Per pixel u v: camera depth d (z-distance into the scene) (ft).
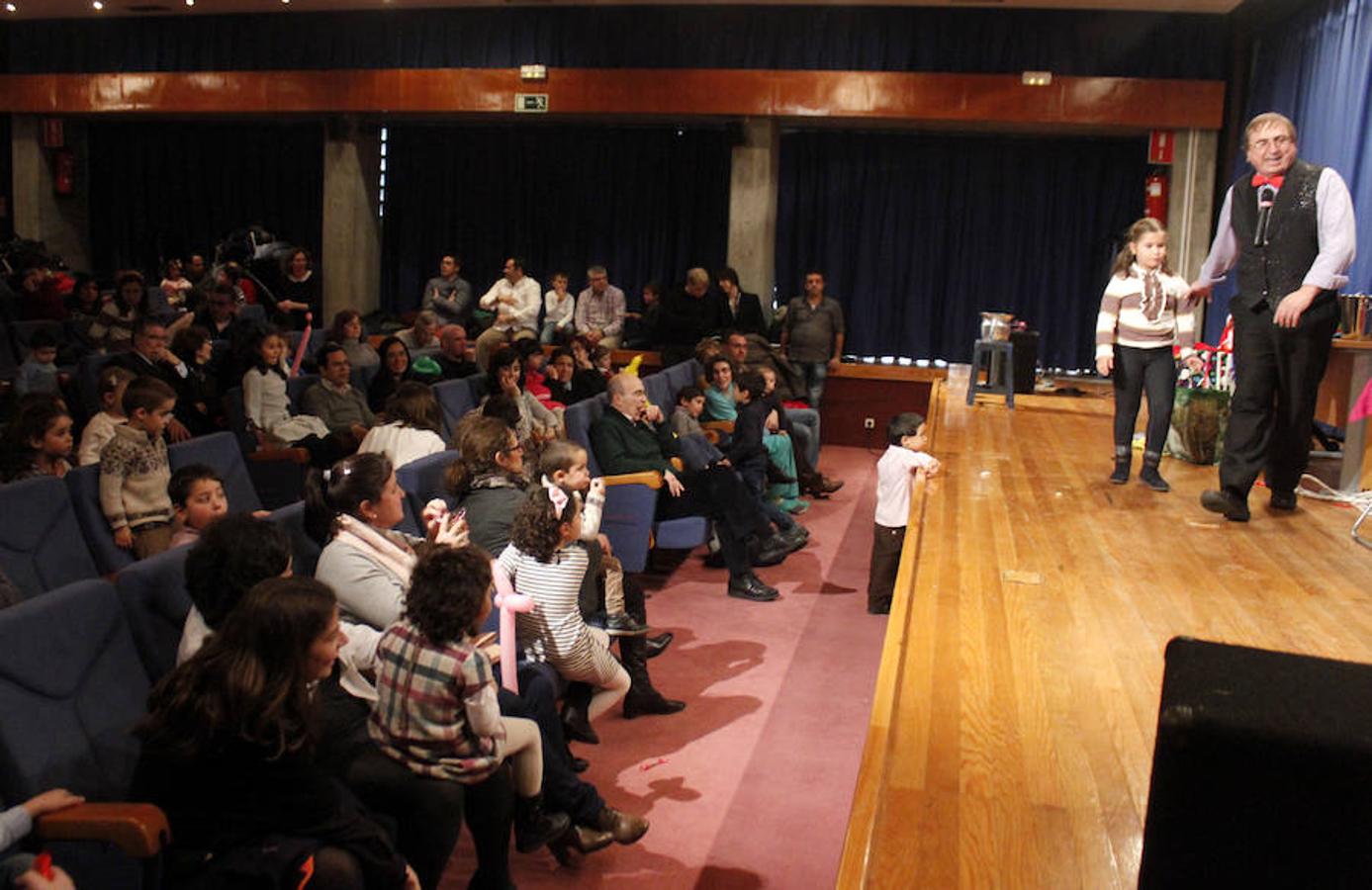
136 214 41.63
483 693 8.87
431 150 38.68
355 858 7.82
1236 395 14.94
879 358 36.58
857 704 14.87
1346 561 13.24
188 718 7.56
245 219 40.86
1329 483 17.67
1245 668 3.36
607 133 37.55
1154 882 3.19
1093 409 25.72
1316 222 13.92
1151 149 32.63
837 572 20.89
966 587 12.12
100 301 29.76
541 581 11.73
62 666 8.36
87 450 16.26
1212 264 15.58
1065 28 32.01
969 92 32.17
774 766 13.02
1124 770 8.15
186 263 40.47
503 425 13.75
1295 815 3.05
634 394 19.21
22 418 14.38
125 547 13.98
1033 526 14.78
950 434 22.00
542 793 10.41
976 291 35.86
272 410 20.75
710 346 26.55
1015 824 7.41
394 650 8.96
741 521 18.99
